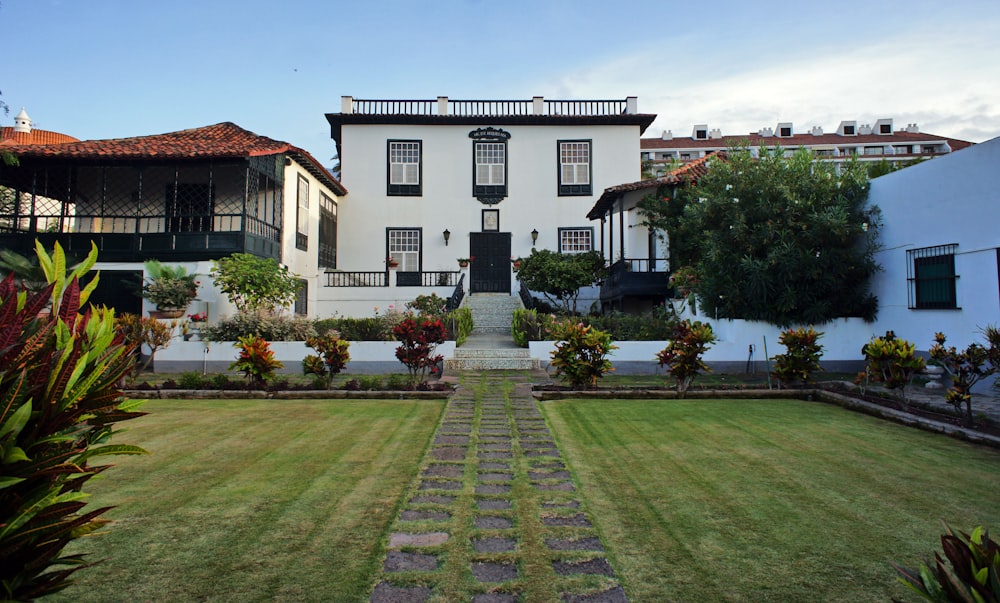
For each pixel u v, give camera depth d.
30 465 1.81
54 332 2.02
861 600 3.12
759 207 12.59
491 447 6.27
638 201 17.59
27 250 14.41
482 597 3.14
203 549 3.70
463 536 3.93
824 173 12.78
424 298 18.30
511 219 22.94
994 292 9.70
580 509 4.43
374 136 22.92
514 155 23.05
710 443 6.43
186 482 5.02
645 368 12.70
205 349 12.79
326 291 20.14
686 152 59.31
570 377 9.97
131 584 3.26
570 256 19.45
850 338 12.62
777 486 4.95
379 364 12.90
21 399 1.79
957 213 10.45
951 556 1.95
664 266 16.80
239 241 14.48
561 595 3.17
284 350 12.84
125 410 2.23
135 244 14.59
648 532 4.00
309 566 3.49
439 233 22.86
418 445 6.34
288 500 4.58
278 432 6.93
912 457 5.85
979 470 5.41
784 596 3.16
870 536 3.93
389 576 3.37
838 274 12.36
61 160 14.27
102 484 4.95
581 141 23.09
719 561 3.56
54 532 1.88
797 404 8.93
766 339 12.80
